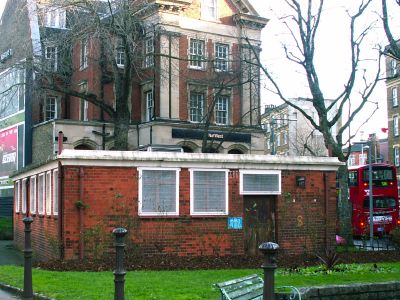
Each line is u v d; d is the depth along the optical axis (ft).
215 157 58.70
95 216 54.19
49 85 98.02
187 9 130.31
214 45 133.90
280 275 43.52
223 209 59.16
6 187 144.25
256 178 60.85
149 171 56.29
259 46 137.39
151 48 128.06
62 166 53.98
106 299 33.71
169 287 37.47
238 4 137.90
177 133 126.72
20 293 37.83
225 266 51.44
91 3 89.04
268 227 61.21
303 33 79.25
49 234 59.26
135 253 55.01
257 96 134.00
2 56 121.60
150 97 131.85
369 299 35.14
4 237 100.48
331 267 47.09
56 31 99.45
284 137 229.04
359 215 104.68
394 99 205.77
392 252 64.90
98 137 124.36
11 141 142.20
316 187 63.87
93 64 128.77
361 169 106.11
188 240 57.36
